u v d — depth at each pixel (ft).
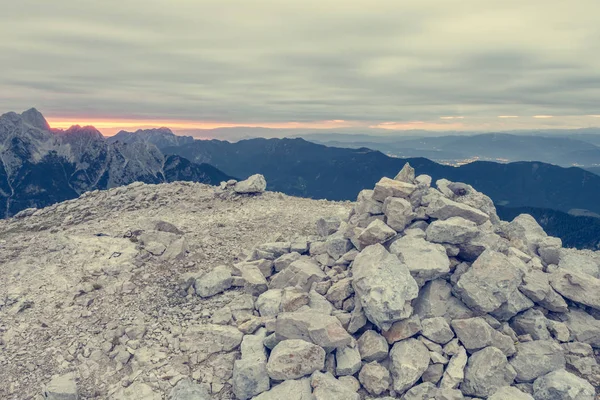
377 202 81.00
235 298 72.64
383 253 65.57
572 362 56.65
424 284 64.44
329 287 68.54
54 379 56.34
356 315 59.93
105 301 72.02
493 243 68.54
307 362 53.01
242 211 115.96
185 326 66.39
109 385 57.11
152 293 74.23
